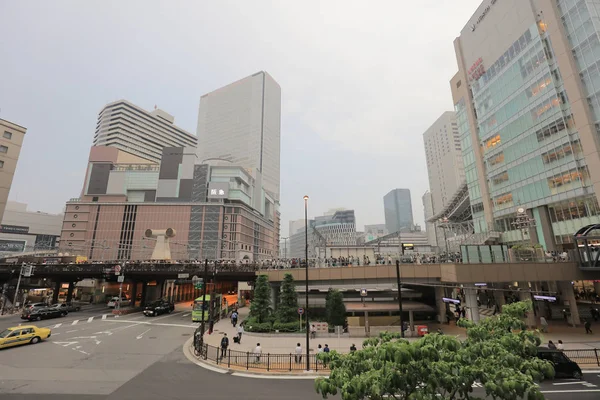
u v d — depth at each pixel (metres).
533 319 29.91
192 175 108.12
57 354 21.44
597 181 34.41
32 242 130.38
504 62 49.34
